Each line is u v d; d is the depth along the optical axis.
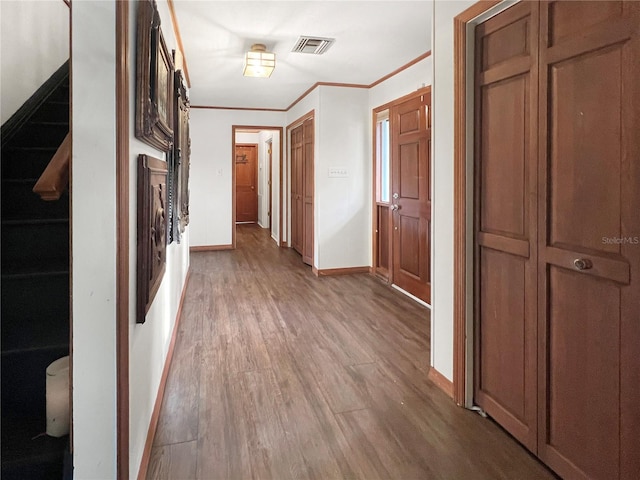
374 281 4.95
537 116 1.67
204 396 2.27
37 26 2.37
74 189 1.26
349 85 5.09
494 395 2.01
